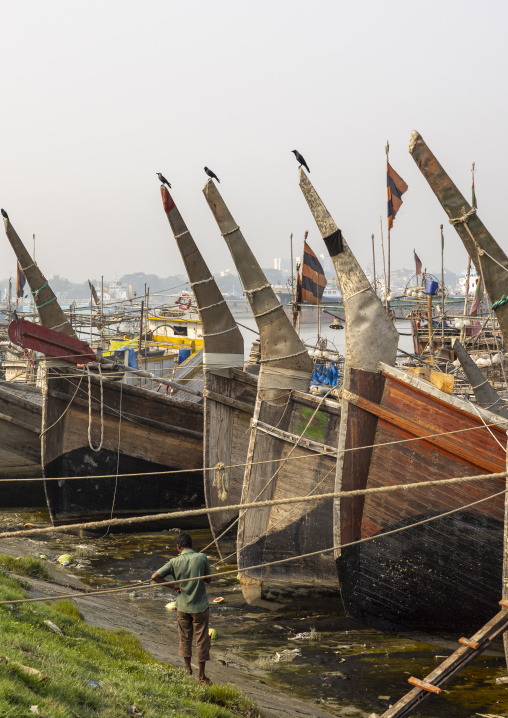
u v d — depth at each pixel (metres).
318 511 13.77
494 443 11.63
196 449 20.66
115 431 19.72
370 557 12.16
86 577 15.66
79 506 19.70
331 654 11.75
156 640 10.73
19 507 23.34
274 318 14.40
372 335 12.32
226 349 16.95
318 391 16.20
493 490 11.73
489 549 11.80
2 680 5.56
